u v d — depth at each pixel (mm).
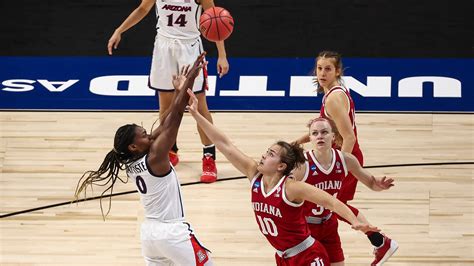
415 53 19219
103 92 18516
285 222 11281
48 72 19078
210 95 18328
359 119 17578
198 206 15312
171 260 12367
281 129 17297
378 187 12211
